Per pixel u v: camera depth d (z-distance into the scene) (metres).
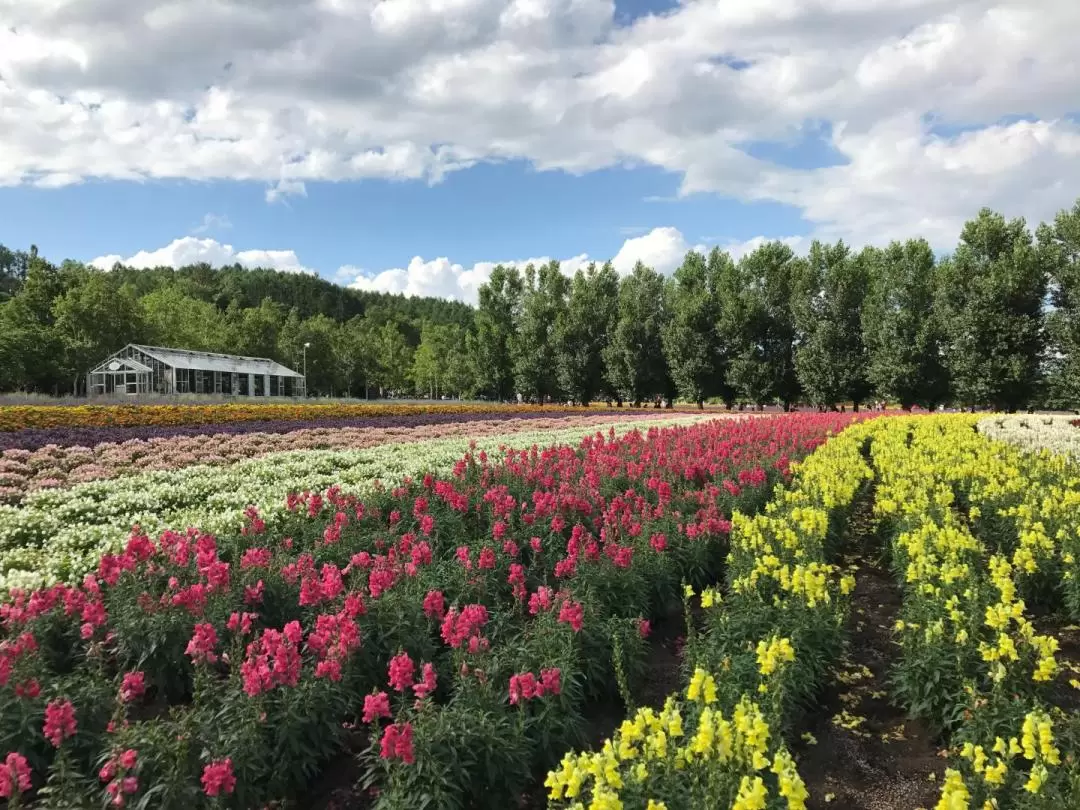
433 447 19.25
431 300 194.88
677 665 6.99
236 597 6.48
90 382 57.50
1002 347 39.38
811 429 20.70
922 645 5.92
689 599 8.68
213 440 21.36
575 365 65.19
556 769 5.01
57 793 4.16
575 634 6.04
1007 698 5.27
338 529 8.14
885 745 5.68
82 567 7.41
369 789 5.06
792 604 6.57
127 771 4.17
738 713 3.79
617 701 6.27
